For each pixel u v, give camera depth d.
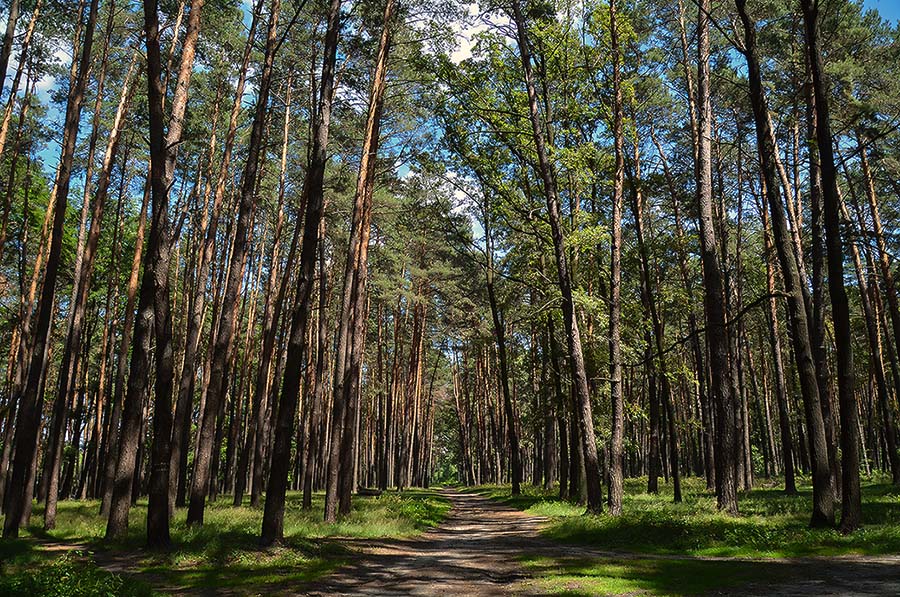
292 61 21.25
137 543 11.81
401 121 23.16
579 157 18.81
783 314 35.62
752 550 10.65
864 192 26.09
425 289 44.56
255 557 10.41
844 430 12.14
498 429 57.06
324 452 37.81
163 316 12.16
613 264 18.92
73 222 33.34
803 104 21.91
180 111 13.02
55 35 20.30
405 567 10.09
